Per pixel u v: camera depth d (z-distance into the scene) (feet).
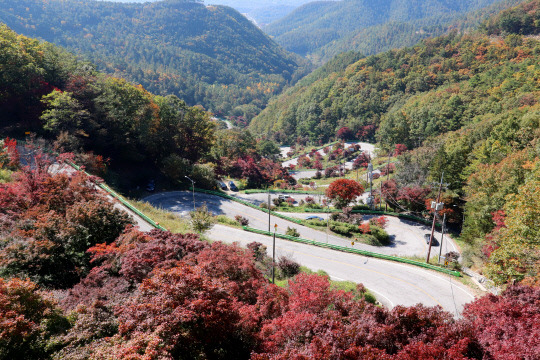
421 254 117.60
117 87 168.14
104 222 65.36
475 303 47.83
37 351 32.35
